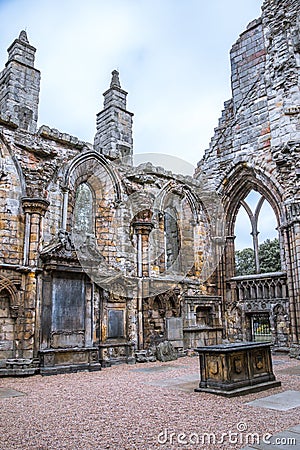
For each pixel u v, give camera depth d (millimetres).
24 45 16875
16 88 16219
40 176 13492
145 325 15242
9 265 11883
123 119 19484
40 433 5355
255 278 18188
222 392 7629
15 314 11883
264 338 22016
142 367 12945
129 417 6152
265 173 18344
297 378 9812
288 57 18156
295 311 15898
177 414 6277
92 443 4898
